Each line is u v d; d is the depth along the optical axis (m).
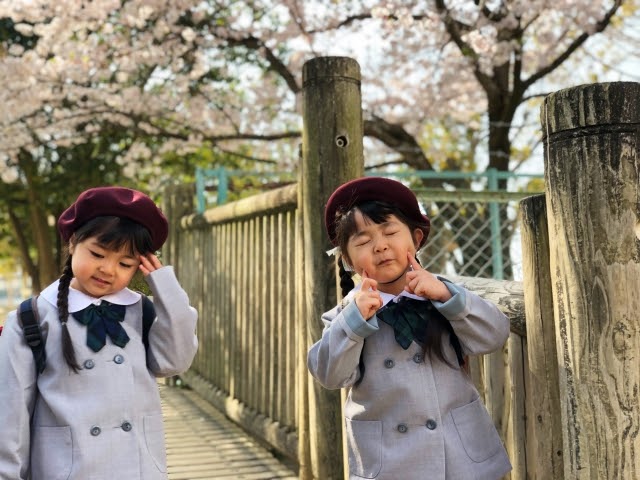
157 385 1.73
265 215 3.84
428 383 1.61
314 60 2.57
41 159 10.28
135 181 10.76
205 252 5.27
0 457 1.51
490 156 7.14
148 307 1.77
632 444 1.30
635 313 1.30
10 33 9.33
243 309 4.27
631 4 8.22
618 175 1.30
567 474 1.39
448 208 5.91
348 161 2.55
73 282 1.72
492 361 1.93
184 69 7.93
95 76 7.43
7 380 1.55
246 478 3.25
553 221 1.38
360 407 1.67
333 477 2.60
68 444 1.54
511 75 8.45
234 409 4.27
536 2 6.25
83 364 1.60
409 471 1.57
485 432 1.65
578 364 1.34
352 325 1.57
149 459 1.63
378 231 1.63
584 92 1.31
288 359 3.42
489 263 5.36
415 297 1.68
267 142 9.23
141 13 6.72
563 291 1.37
